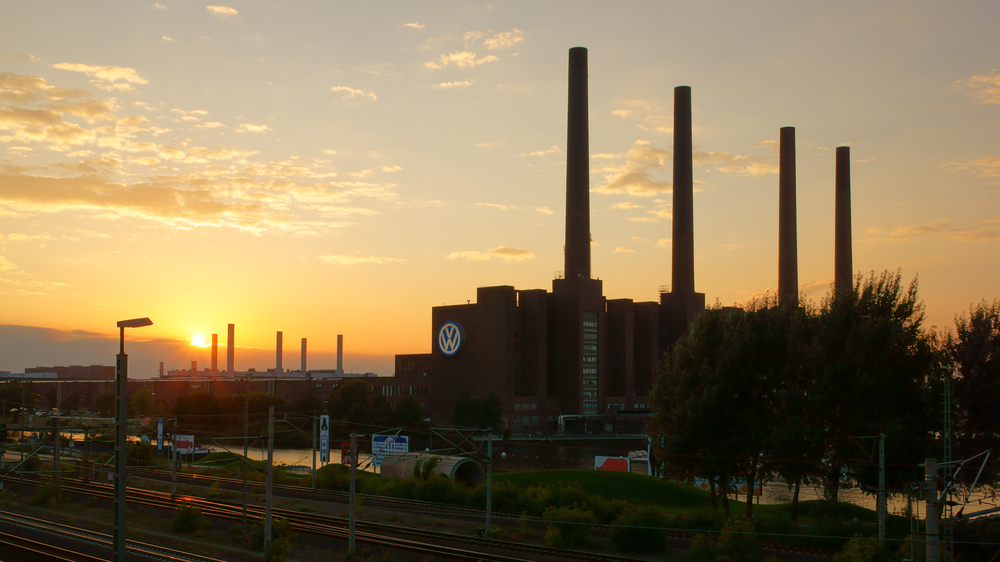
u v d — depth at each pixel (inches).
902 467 2396.7
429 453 3964.1
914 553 1787.6
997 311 2600.9
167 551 2098.9
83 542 2235.5
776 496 3846.0
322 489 3695.9
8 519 2657.5
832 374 2516.0
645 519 2220.7
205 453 6195.9
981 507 2440.9
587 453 6673.2
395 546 2130.9
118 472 1128.8
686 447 2741.1
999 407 2454.5
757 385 2770.7
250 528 2466.8
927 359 2532.0
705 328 2881.4
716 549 2046.0
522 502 2957.7
